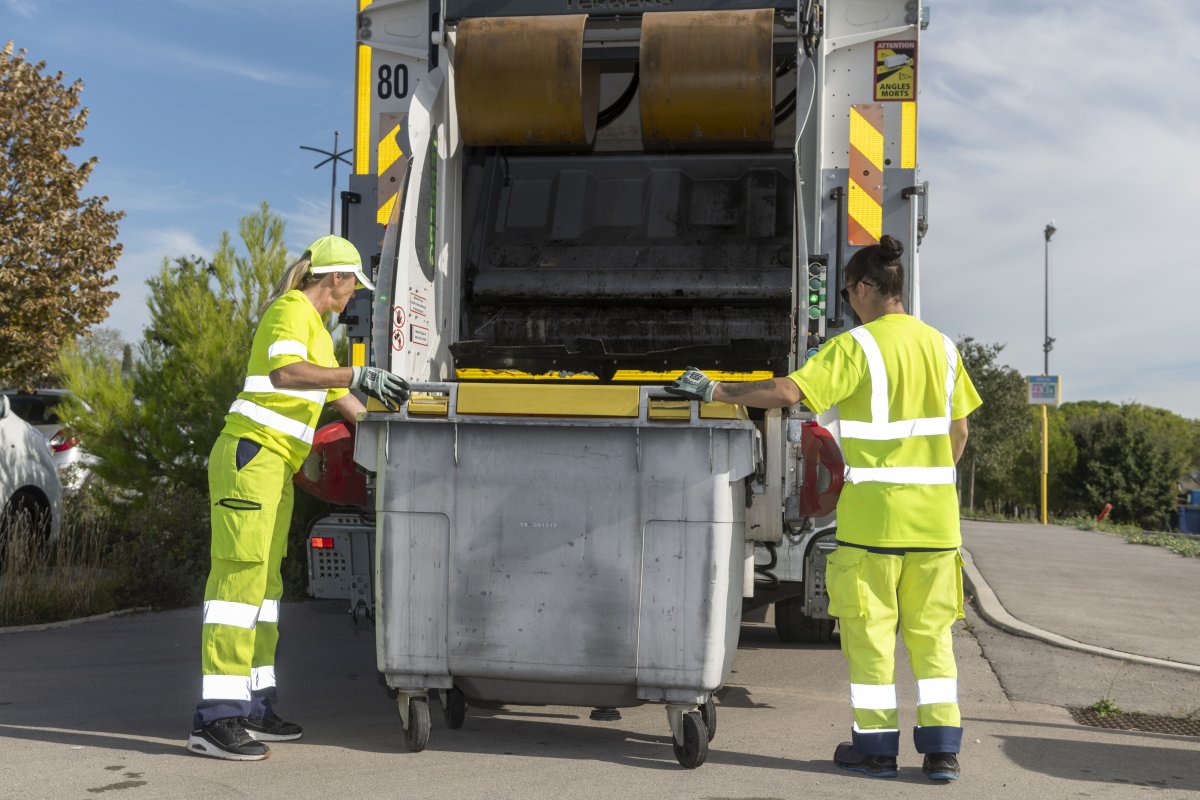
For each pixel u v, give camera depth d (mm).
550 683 3877
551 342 5926
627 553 3795
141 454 9086
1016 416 35156
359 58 5859
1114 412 50031
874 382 3824
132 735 4273
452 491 3883
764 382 3777
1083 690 5461
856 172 5438
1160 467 47562
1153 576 10453
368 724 4566
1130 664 6102
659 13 5512
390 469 3916
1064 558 12031
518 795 3475
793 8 5469
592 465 3816
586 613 3809
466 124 5633
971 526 18844
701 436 3768
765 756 4055
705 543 3758
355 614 4965
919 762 4031
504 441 3861
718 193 6035
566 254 5934
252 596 4039
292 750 4082
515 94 5508
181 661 5996
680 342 5867
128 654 6203
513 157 6207
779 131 6121
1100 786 3734
